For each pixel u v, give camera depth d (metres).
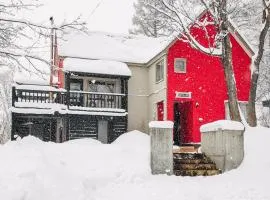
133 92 27.72
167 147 13.10
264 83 34.53
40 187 8.69
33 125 26.59
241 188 10.53
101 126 26.48
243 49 26.67
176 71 25.28
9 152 11.30
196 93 25.36
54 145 13.88
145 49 30.33
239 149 13.61
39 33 10.49
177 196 9.57
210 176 12.85
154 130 13.15
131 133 24.23
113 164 12.37
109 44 29.28
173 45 25.39
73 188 9.62
